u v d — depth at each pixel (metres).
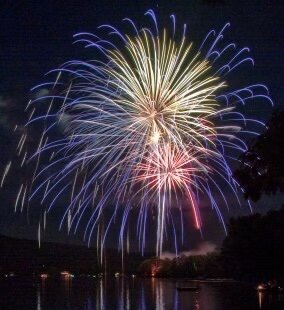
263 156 28.67
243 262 72.69
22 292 134.00
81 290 142.38
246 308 76.50
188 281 182.00
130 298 110.56
